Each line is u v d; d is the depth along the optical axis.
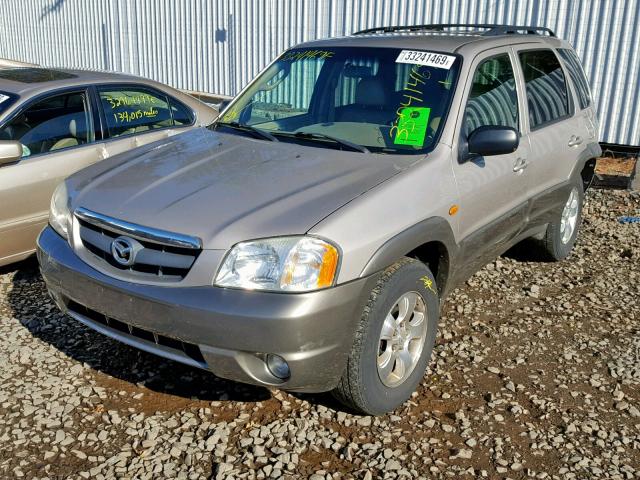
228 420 3.34
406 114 3.84
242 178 3.34
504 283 5.20
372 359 3.13
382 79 4.07
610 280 5.32
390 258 3.10
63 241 3.47
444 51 4.08
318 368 2.92
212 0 11.61
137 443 3.13
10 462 2.98
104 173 3.69
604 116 8.84
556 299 4.92
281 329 2.78
